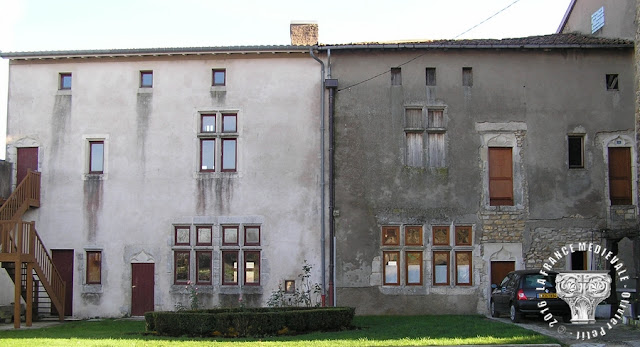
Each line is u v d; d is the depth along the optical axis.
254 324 14.87
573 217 20.53
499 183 20.77
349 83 21.00
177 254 20.94
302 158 20.89
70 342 13.77
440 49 21.00
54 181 21.36
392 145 20.78
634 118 20.83
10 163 21.44
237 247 20.69
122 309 20.70
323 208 20.55
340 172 20.69
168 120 21.33
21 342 13.82
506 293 17.45
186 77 21.45
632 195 20.67
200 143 21.30
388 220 20.47
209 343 13.42
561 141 20.81
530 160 20.72
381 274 20.28
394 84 21.08
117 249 20.95
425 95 20.94
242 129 21.12
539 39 22.06
